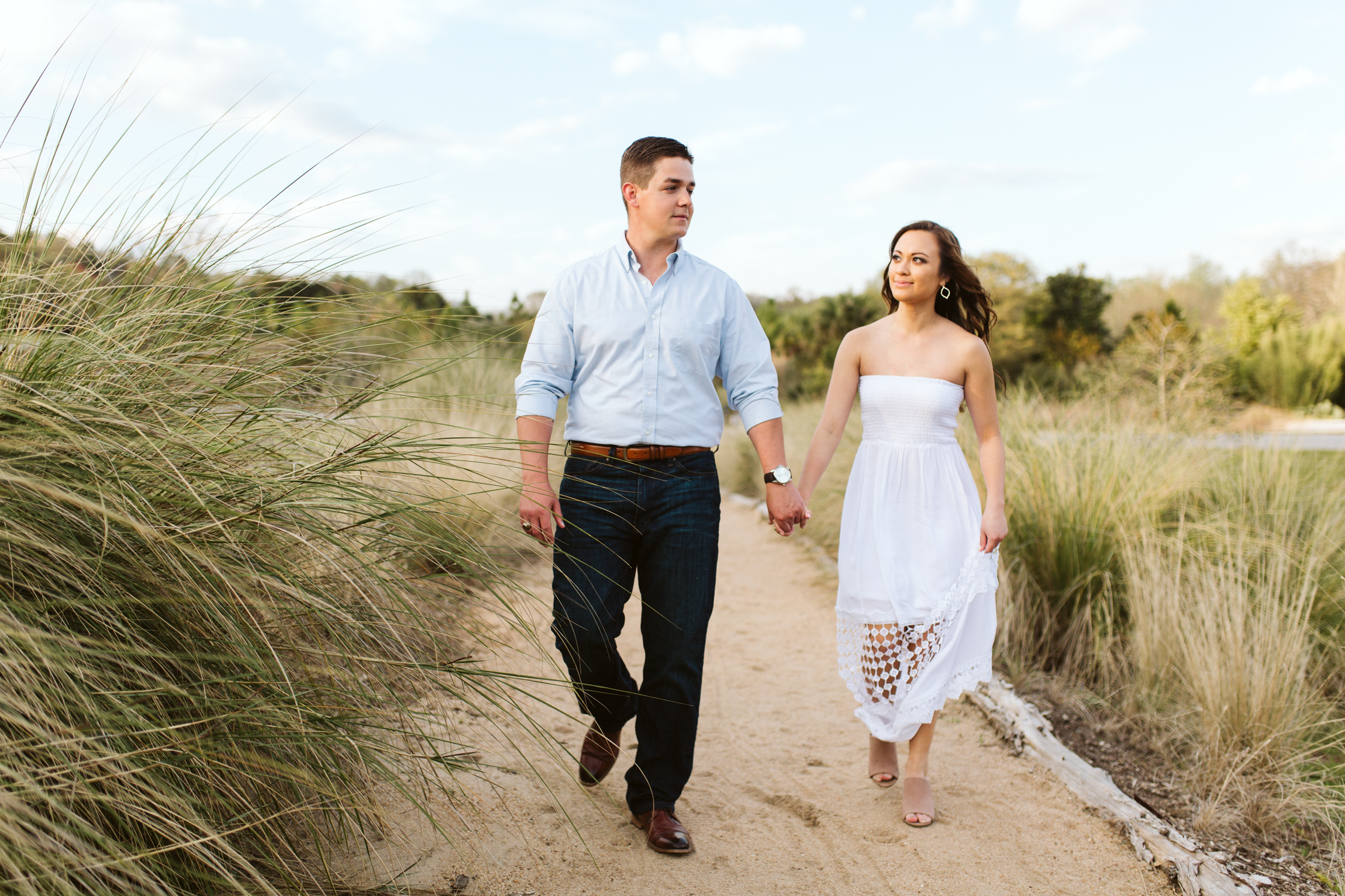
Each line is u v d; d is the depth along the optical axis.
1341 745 3.27
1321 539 4.46
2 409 1.51
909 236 2.98
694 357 2.54
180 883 1.62
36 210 1.97
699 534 2.51
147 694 1.61
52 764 1.42
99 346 1.77
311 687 1.83
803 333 25.44
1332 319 19.44
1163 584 4.07
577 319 2.57
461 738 2.91
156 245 2.07
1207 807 2.88
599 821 2.63
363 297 2.21
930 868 2.50
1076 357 26.02
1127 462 5.12
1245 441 5.90
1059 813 2.86
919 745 2.86
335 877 2.03
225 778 1.72
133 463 1.65
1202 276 43.19
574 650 2.52
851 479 3.06
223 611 1.67
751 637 4.90
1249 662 3.33
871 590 2.93
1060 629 4.46
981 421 3.00
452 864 2.25
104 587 1.59
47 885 1.31
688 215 2.55
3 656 1.38
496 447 2.19
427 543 2.06
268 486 1.77
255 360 2.04
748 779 3.07
